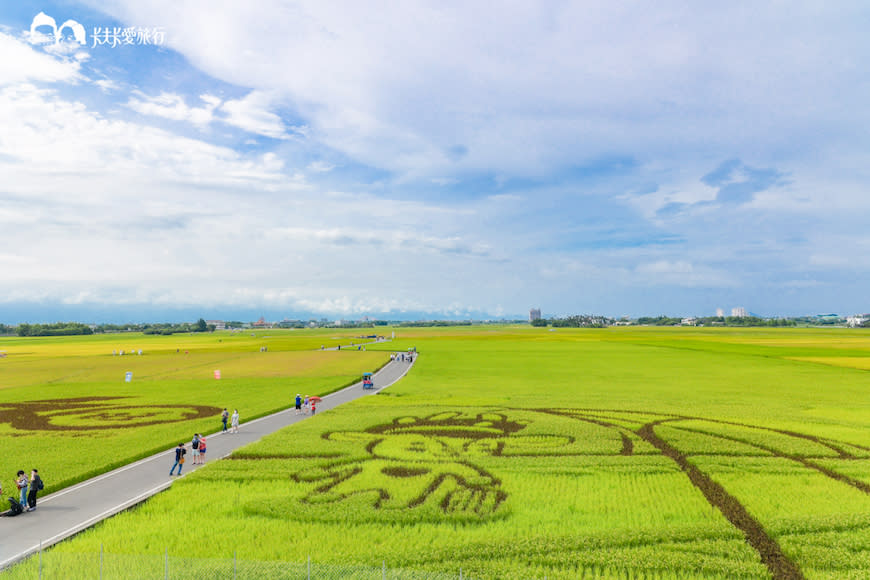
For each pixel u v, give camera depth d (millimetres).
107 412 67125
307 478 37844
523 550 26281
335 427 54438
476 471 39312
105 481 38219
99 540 27609
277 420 61906
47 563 24453
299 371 118500
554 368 118250
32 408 70750
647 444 46938
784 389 83438
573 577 23531
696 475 38750
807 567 24859
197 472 39156
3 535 28469
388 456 43344
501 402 70562
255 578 23141
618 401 70938
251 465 40812
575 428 53312
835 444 46625
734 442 47500
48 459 42969
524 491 34938
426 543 27234
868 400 72562
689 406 66562
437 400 73000
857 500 33062
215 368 127500
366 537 28078
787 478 37500
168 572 23719
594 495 34094
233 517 31125
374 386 92188
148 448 46844
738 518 30734
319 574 23594
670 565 24766
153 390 88125
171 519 30734
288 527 29500
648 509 31859
